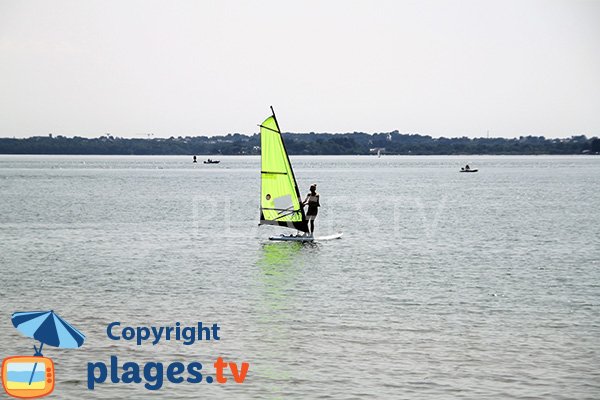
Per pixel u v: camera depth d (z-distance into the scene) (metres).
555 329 26.88
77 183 157.38
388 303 30.92
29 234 57.69
